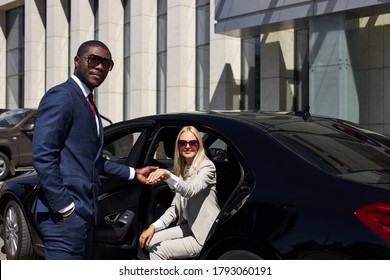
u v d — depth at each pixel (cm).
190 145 355
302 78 1437
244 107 1614
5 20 2648
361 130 387
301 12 1166
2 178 1171
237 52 1609
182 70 1734
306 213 274
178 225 376
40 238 451
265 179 303
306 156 306
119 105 2034
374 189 268
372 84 1263
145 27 1883
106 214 403
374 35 1259
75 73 293
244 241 299
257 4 1261
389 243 246
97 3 2150
